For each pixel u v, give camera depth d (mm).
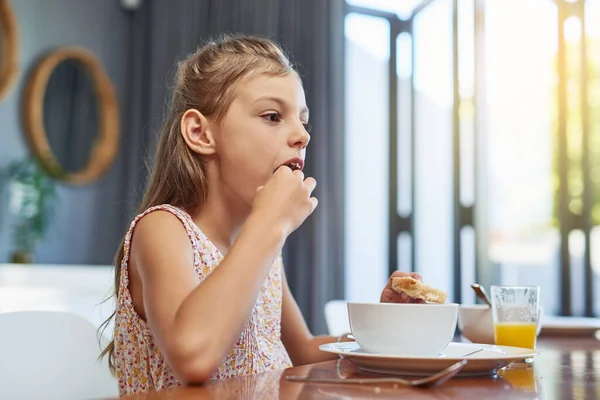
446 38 3416
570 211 3098
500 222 3262
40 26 3482
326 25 3459
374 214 3609
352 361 758
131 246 923
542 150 3186
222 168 991
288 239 3430
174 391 605
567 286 3076
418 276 1020
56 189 3496
